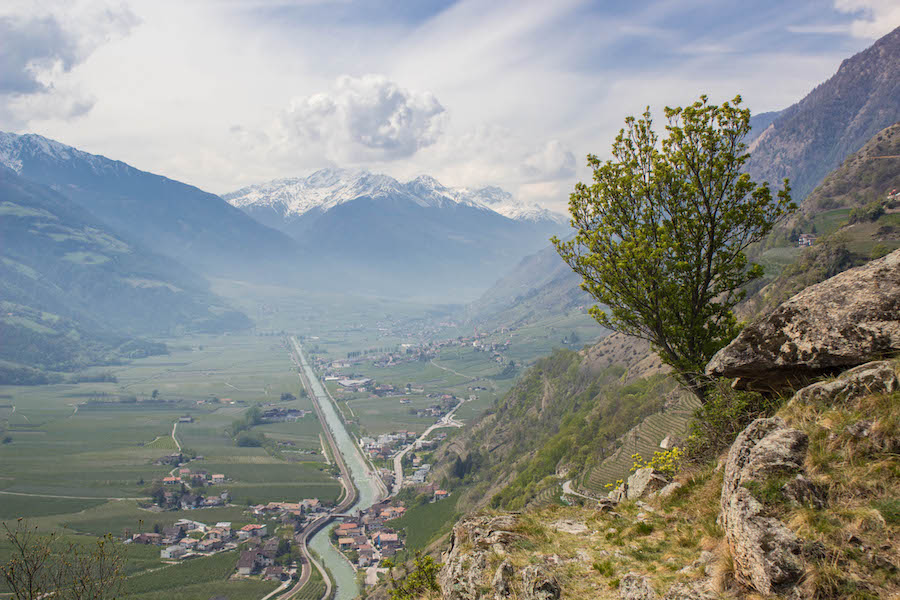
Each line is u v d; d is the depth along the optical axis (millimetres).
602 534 12328
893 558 6234
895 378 8180
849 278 10703
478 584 11578
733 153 18516
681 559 9508
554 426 141250
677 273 19750
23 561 15391
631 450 77812
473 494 120625
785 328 11047
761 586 6992
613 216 20516
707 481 12008
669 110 19203
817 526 6859
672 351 20031
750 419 14242
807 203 196250
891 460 7168
